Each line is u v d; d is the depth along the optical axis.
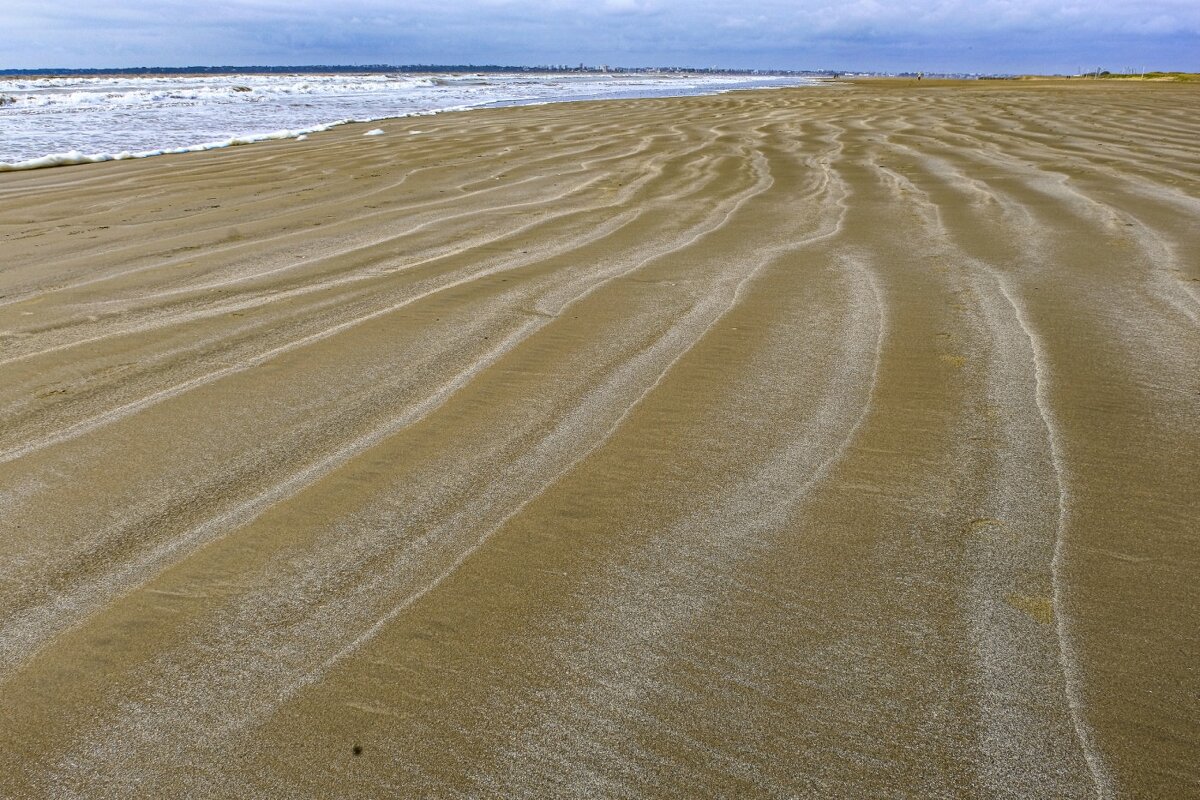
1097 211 5.36
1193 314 3.33
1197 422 2.39
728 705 1.42
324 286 3.94
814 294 3.69
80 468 2.19
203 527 1.93
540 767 1.31
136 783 1.29
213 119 16.95
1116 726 1.36
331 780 1.29
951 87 30.25
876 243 4.66
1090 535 1.86
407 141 11.28
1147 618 1.60
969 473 2.14
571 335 3.19
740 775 1.29
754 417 2.48
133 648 1.56
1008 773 1.29
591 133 11.88
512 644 1.57
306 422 2.47
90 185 7.66
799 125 12.34
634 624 1.62
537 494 2.07
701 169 7.77
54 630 1.61
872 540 1.87
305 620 1.63
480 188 6.95
